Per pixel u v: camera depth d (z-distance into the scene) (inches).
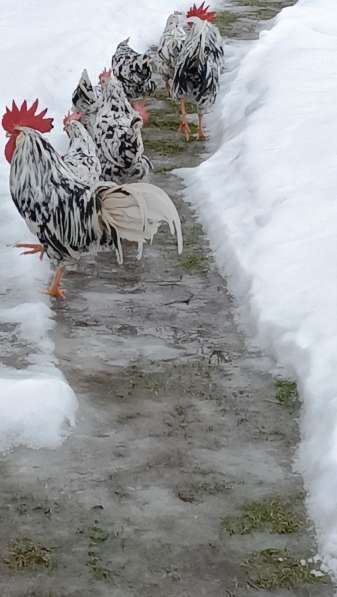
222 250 282.8
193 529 169.0
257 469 186.1
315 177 307.7
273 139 343.3
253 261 264.5
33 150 241.1
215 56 401.1
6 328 235.6
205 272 274.5
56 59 475.2
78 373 218.7
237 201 308.8
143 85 420.2
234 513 173.2
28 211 244.8
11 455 188.7
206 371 221.3
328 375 207.0
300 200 292.0
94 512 173.0
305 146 331.9
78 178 248.7
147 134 398.6
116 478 182.7
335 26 514.0
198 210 316.5
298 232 273.7
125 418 202.2
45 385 201.8
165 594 153.6
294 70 417.4
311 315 230.1
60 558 161.3
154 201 237.0
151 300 257.4
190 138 394.3
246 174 321.7
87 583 155.8
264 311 238.4
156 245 292.5
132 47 522.0
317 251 259.8
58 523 169.9
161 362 225.1
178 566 159.9
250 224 289.0
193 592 154.0
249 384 215.8
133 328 241.8
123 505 175.0
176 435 196.7
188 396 211.0
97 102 325.4
